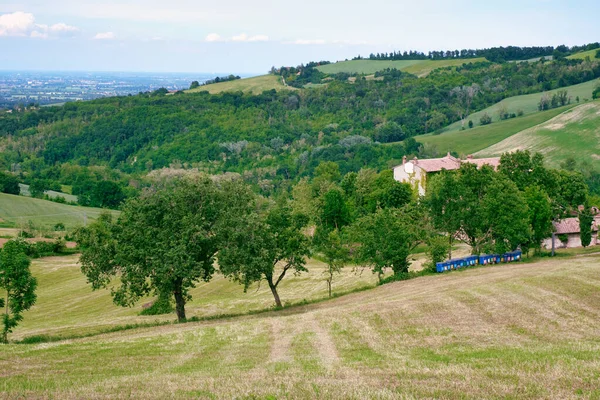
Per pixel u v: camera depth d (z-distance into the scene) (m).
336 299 56.84
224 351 31.33
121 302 49.56
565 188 104.56
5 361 29.44
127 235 49.00
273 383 21.31
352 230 72.31
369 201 118.19
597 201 109.44
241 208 56.38
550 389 18.73
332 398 18.47
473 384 19.81
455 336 32.00
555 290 43.03
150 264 48.31
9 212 141.00
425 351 28.83
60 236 114.50
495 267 65.81
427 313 38.12
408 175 118.44
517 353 26.25
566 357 24.23
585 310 37.09
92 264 51.03
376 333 33.75
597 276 47.53
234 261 52.09
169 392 20.34
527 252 80.50
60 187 191.00
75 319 65.75
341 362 26.72
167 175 191.75
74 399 19.67
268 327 38.00
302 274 83.00
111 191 167.25
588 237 86.88
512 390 18.77
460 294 43.25
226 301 68.69
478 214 71.75
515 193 72.25
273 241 56.50
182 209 50.84
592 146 173.00
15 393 20.64
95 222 117.69
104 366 27.95
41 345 34.88
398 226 66.25
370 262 66.88
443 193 73.31
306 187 135.50
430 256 70.81
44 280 91.31
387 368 24.16
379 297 51.00
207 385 21.47
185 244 48.41
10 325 45.94
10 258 45.97
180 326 45.16
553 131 188.00
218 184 65.38
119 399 19.55
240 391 19.97
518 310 37.62
